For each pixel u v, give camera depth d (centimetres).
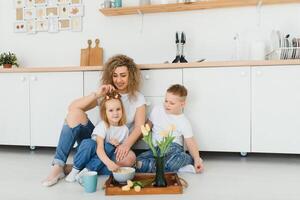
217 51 260
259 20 252
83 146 170
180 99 196
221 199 140
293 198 141
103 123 180
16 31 292
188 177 175
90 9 279
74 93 227
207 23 260
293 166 197
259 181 166
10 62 275
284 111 202
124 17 274
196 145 195
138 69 210
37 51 290
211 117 211
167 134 156
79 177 164
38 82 232
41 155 234
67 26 283
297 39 218
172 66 212
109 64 204
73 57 284
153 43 270
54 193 150
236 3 246
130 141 183
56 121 232
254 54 237
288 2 246
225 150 211
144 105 203
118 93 189
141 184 150
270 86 203
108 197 144
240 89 206
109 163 163
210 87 210
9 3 293
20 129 238
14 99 237
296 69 199
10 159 222
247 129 207
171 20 266
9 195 148
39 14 288
